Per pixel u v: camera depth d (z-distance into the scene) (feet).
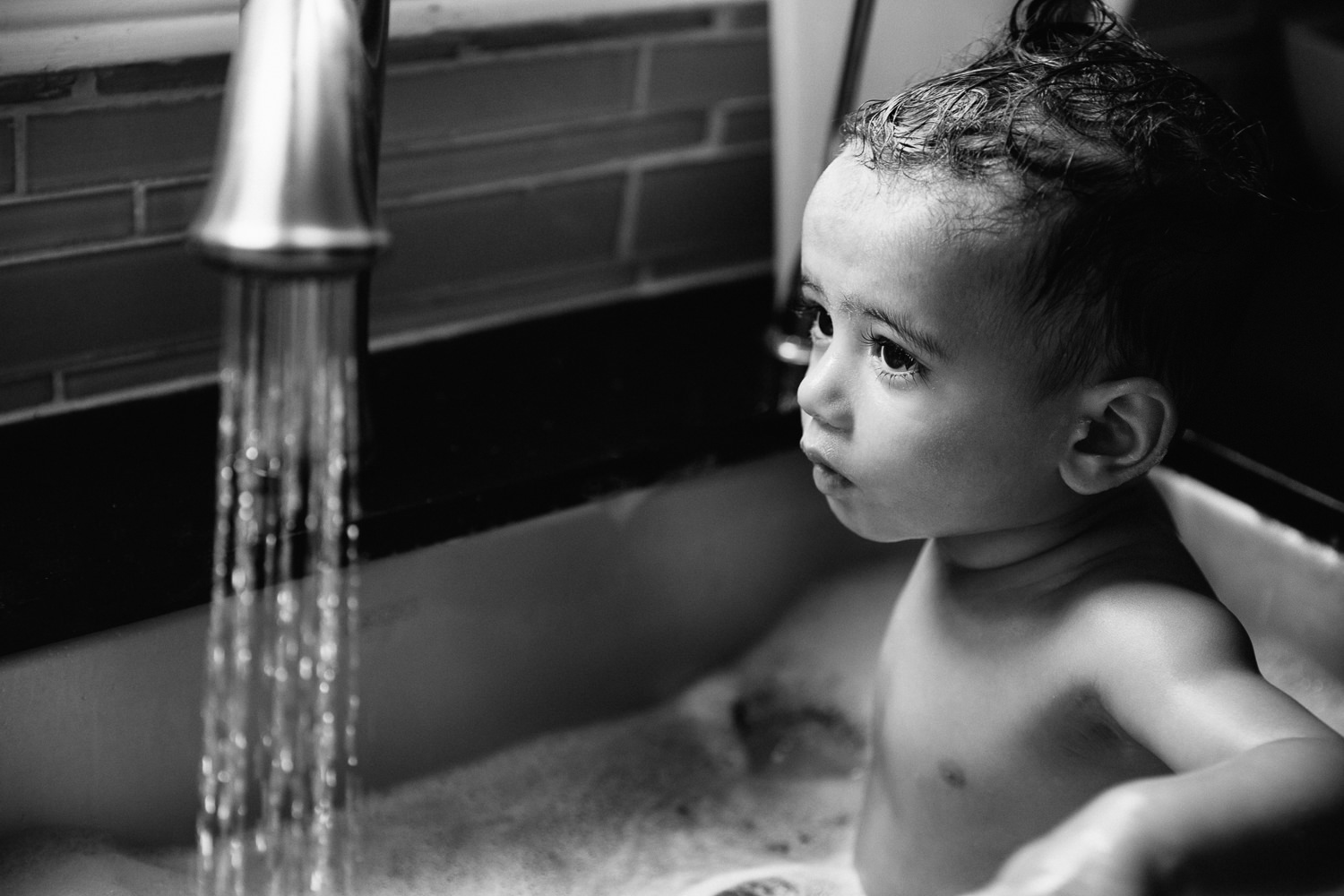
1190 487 2.90
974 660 2.26
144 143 2.68
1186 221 1.96
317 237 1.44
